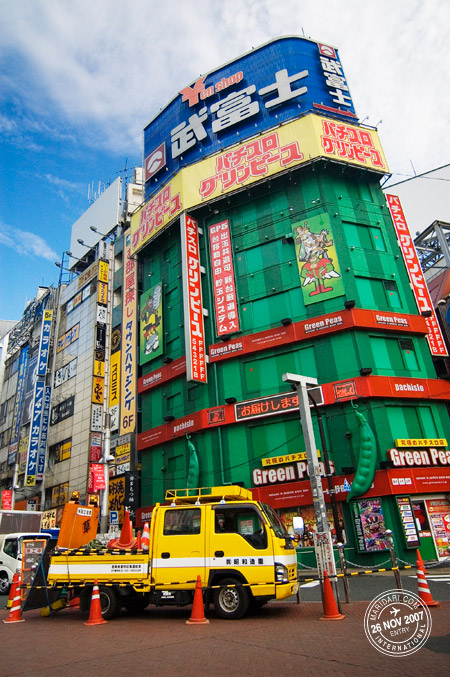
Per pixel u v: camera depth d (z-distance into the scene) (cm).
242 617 983
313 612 993
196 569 1030
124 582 1073
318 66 3181
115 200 4562
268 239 2769
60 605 1210
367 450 2070
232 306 2711
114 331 3816
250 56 3362
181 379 2877
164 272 3303
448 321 2781
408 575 1571
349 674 559
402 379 2269
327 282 2488
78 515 1274
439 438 2219
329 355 2358
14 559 1794
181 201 3091
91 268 4306
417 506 2067
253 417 2412
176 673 602
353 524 2048
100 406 3672
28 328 5316
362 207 2725
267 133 2922
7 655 754
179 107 3653
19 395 5050
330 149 2723
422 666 574
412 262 2645
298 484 2188
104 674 613
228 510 1070
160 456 2853
